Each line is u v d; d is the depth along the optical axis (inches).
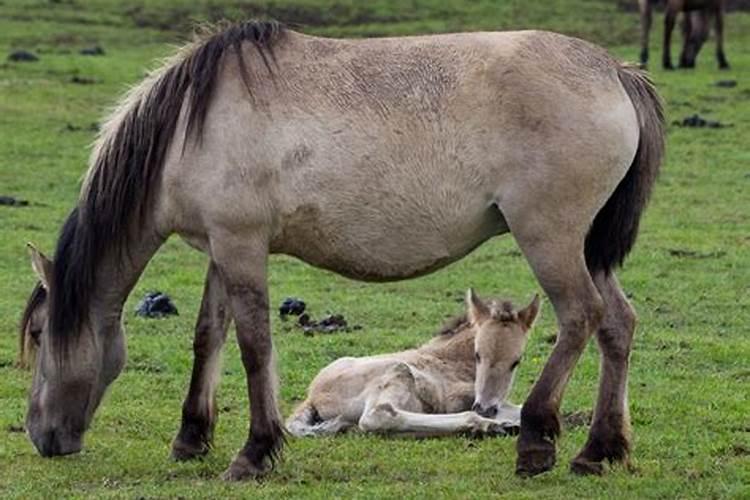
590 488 490.9
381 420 573.6
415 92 502.9
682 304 887.1
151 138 515.5
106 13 2342.5
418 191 502.0
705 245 1066.7
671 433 588.7
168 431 596.7
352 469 526.6
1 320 824.3
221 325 540.4
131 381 689.0
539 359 740.7
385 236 507.8
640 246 1060.5
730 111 1652.3
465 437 572.1
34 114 1577.3
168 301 850.8
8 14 2308.1
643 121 512.4
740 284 944.9
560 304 500.7
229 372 713.6
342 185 502.0
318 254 515.8
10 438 582.6
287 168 502.6
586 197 499.2
